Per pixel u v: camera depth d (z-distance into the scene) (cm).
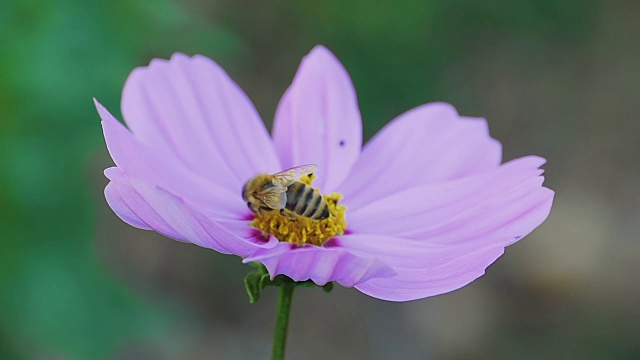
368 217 33
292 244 32
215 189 33
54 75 40
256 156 34
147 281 53
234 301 54
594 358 56
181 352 49
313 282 31
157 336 42
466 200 33
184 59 34
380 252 32
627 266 61
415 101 60
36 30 40
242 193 33
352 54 60
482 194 33
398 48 60
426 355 55
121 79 40
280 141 35
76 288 41
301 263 30
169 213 30
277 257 30
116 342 41
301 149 34
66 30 40
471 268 30
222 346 52
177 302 50
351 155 34
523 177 32
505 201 32
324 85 35
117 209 30
